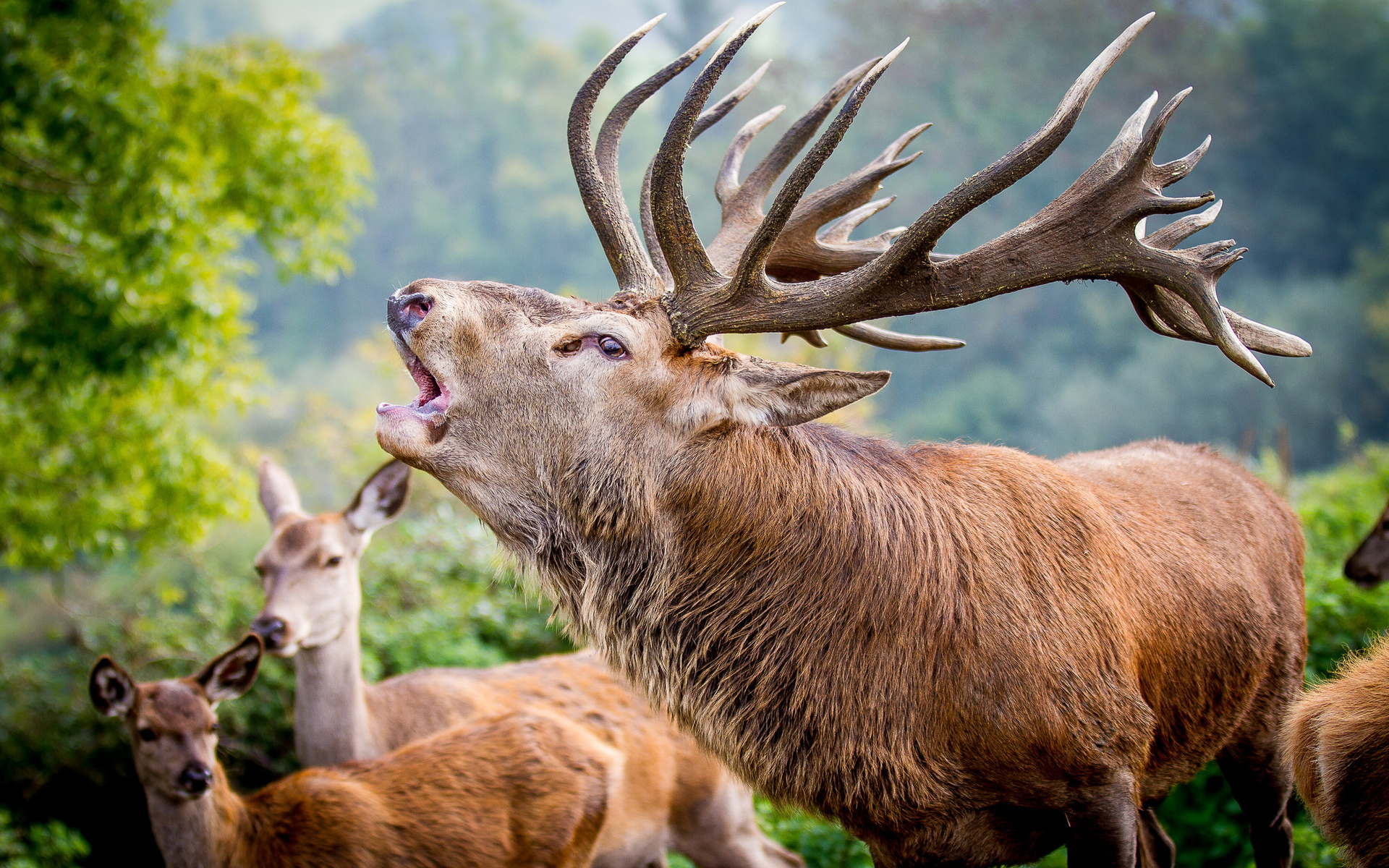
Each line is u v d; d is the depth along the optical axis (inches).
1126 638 241.4
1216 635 265.0
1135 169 222.4
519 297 245.6
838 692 230.2
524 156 5039.4
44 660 685.9
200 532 670.5
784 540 233.9
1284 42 3789.4
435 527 786.2
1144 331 3324.3
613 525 236.7
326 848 333.7
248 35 706.2
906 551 233.3
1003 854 243.9
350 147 711.7
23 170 589.0
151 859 593.0
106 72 579.5
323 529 407.5
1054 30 3836.1
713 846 398.6
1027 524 243.9
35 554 630.5
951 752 229.8
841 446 249.3
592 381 234.8
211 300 623.8
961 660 227.8
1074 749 228.2
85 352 582.9
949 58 3858.3
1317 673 408.5
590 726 387.9
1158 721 258.4
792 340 1336.1
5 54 556.7
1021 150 215.3
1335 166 3651.6
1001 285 223.9
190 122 645.3
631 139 4847.4
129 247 566.3
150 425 636.1
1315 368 3090.6
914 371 3607.3
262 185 665.6
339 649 406.9
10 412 618.5
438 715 420.2
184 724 337.4
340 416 1337.4
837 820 241.3
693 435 235.1
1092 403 3115.2
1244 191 3695.9
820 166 223.6
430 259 4672.7
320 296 4458.7
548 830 356.5
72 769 608.7
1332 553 610.9
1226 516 289.0
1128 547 257.3
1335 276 3565.5
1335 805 219.8
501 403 237.1
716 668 236.2
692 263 239.3
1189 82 3747.5
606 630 242.1
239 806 340.8
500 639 625.9
